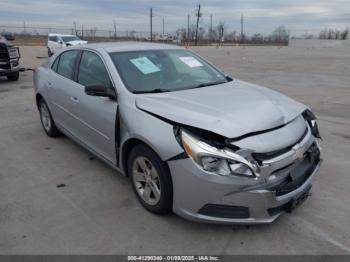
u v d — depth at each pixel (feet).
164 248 9.78
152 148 10.18
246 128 9.55
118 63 13.16
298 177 9.98
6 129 20.53
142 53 14.17
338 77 46.75
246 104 10.96
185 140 9.50
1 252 9.61
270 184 9.41
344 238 10.17
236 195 9.19
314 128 12.16
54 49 86.63
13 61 38.78
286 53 120.26
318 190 12.92
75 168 14.92
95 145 13.96
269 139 9.57
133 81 12.56
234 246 9.84
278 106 11.24
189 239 10.13
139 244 9.94
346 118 23.31
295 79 44.57
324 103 28.48
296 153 9.88
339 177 14.01
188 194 9.59
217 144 9.27
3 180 13.88
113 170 14.66
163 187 10.29
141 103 11.23
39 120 22.43
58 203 12.12
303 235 10.28
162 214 11.05
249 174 9.06
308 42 260.21
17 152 16.81
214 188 9.19
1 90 33.88
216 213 9.49
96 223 10.93
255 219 9.48
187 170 9.43
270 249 9.71
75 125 15.28
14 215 11.39
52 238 10.20
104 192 12.85
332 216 11.24
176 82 13.28
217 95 11.90
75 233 10.44
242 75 49.11
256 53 117.08
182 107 10.55
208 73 14.70
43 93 18.04
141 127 10.59
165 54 14.66
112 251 9.66
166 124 10.08
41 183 13.60
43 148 17.30
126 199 12.31
